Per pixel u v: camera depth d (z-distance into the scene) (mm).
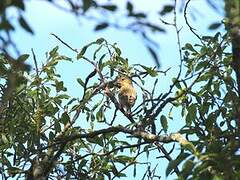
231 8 6578
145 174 11539
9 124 12352
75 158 12398
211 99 11188
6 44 6203
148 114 10086
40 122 12438
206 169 7613
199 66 10969
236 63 8930
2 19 5910
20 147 12133
